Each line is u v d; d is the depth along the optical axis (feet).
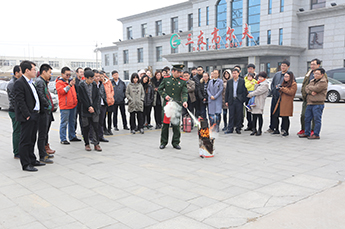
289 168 16.15
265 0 84.79
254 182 13.98
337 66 76.13
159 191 12.92
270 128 27.43
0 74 123.03
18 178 14.85
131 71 132.26
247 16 89.51
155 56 122.31
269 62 83.10
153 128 31.32
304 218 10.27
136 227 9.73
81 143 23.63
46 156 17.79
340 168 16.03
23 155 16.03
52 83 67.67
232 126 27.14
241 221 10.11
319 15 77.87
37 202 11.83
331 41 76.64
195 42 104.06
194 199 12.02
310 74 24.29
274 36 84.02
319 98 23.20
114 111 29.58
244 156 18.90
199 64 99.30
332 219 10.18
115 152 20.39
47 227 9.78
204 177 14.79
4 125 33.24
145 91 29.58
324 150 20.16
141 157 18.97
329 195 12.25
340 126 29.86
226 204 11.51
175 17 114.83
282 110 24.58
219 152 20.06
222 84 26.99
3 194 12.71
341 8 73.26
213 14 96.89
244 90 26.37
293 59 81.41
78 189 13.25
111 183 14.01
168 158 18.67
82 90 20.12
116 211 10.95
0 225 9.94
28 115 15.58
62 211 10.99
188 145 22.63
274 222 10.00
